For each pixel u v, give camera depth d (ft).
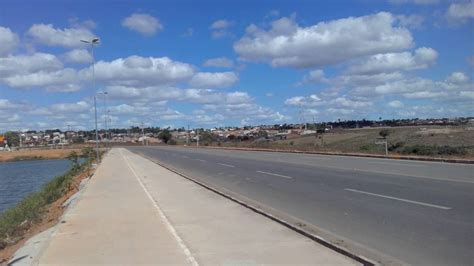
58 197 84.07
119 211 47.55
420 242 28.86
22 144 625.82
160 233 35.45
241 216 41.14
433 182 55.52
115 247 31.37
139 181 81.97
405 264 24.63
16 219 60.29
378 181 60.03
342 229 33.96
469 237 29.32
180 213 44.57
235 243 30.83
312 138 267.59
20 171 235.40
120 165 136.77
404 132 201.26
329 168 83.66
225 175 85.97
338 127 388.98
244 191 60.70
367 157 109.29
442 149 101.91
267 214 40.52
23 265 28.81
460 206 39.42
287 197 52.65
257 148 201.87
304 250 28.22
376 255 26.53
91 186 76.64
